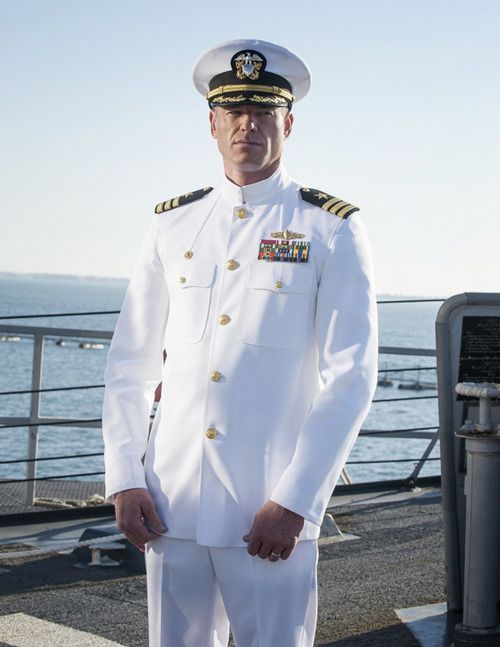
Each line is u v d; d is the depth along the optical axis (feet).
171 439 7.80
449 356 11.91
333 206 7.87
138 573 14.48
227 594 7.55
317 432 7.33
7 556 14.28
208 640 7.80
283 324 7.63
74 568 14.70
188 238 8.16
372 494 19.79
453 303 11.79
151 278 8.41
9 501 19.20
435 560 15.12
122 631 12.12
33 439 18.76
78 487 20.84
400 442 89.86
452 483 12.12
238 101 7.82
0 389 152.76
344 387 7.40
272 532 7.21
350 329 7.55
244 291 7.74
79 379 172.96
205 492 7.56
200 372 7.73
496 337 11.94
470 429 10.93
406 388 169.78
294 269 7.69
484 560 10.93
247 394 7.57
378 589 13.69
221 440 7.57
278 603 7.44
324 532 16.49
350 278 7.63
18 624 12.31
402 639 11.60
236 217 8.01
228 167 8.15
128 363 8.34
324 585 13.92
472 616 10.99
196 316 7.85
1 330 18.30
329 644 11.58
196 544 7.61
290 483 7.26
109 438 8.04
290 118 8.33
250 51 7.88
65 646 11.57
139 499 7.73
